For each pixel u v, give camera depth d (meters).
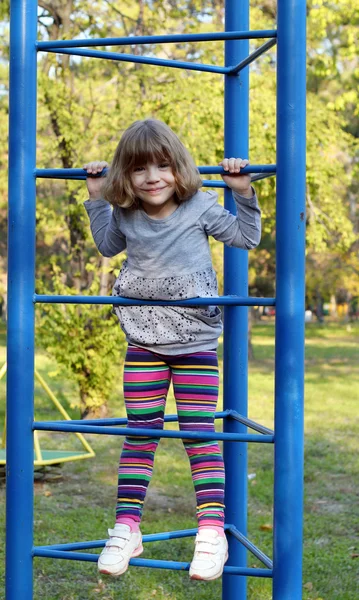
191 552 5.10
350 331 32.03
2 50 11.09
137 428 2.49
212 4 11.23
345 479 7.16
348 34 12.41
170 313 2.54
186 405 2.54
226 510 3.32
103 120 9.48
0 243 25.14
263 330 35.44
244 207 2.49
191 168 2.48
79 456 7.13
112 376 9.68
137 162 2.44
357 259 26.75
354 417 10.62
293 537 2.44
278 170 2.45
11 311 2.63
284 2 2.46
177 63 2.97
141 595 4.40
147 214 2.56
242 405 3.32
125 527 2.52
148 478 2.59
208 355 2.57
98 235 2.71
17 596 2.61
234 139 3.27
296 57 2.44
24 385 2.62
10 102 2.67
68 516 5.84
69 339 9.51
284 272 2.45
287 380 2.45
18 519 2.61
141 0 10.43
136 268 2.57
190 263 2.54
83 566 4.84
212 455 2.53
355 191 27.52
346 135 12.12
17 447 2.62
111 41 2.60
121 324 2.62
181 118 9.33
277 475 2.45
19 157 2.65
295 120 2.44
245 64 3.05
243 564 3.32
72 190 9.64
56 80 9.78
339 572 4.77
